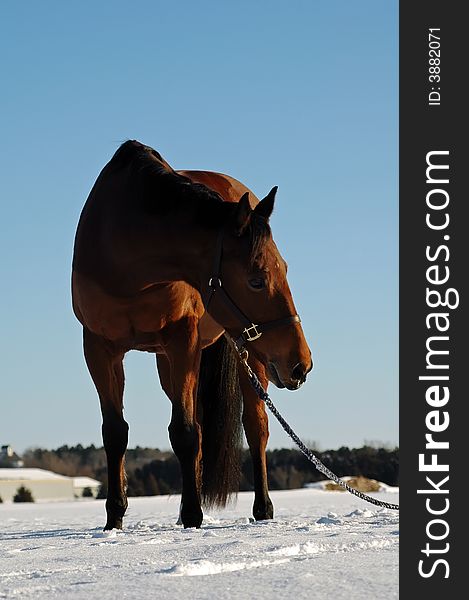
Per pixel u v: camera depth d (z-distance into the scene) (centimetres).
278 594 279
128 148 666
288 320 582
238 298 584
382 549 400
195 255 599
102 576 337
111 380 662
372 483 1677
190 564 335
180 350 644
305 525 582
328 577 309
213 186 779
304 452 582
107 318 646
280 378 584
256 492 773
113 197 639
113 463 658
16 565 393
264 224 580
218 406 781
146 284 623
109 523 655
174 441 633
